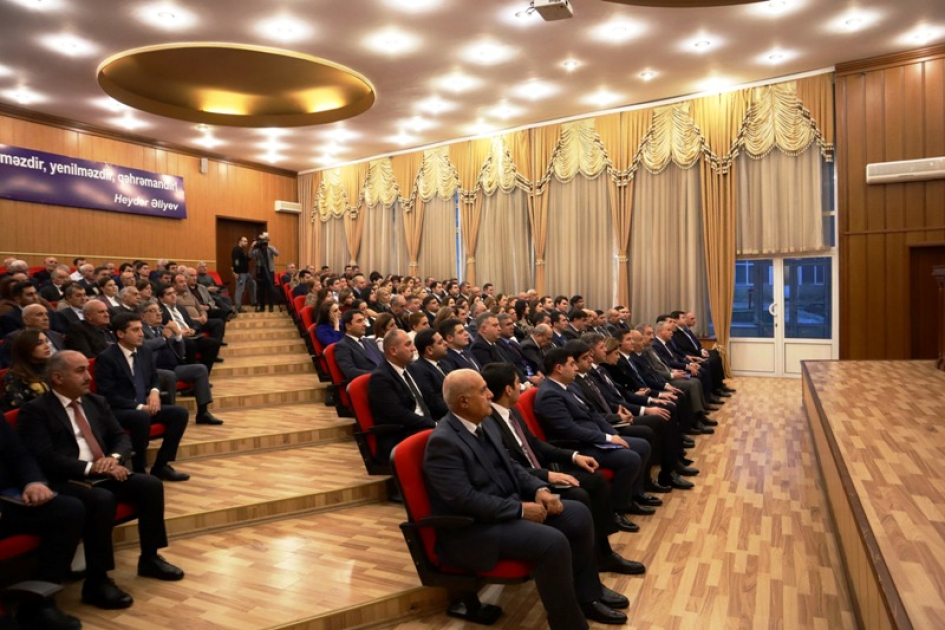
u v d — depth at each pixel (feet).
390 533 9.91
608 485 9.26
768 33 21.44
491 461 7.63
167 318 19.11
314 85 28.73
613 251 29.43
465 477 7.04
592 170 29.71
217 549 9.31
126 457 8.86
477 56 22.85
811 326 26.03
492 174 32.65
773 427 17.70
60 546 7.33
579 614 6.73
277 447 14.08
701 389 17.70
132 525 9.52
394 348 11.15
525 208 31.83
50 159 28.55
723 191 26.66
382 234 37.35
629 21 20.29
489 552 6.81
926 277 23.31
